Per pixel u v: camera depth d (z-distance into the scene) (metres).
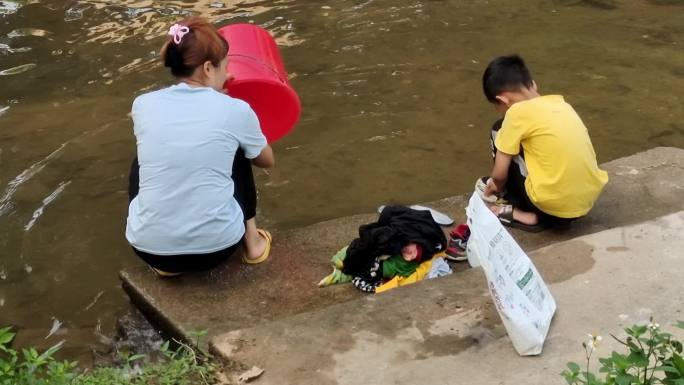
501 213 3.97
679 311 2.90
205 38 3.41
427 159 5.18
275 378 2.69
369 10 7.62
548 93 6.04
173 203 3.33
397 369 2.69
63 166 5.12
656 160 4.55
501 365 2.68
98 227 4.52
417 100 5.91
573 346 2.74
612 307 2.94
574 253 3.30
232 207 3.46
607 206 4.11
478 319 2.94
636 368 2.53
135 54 6.69
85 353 3.55
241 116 3.41
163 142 3.33
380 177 5.00
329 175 5.03
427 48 6.80
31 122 5.66
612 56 6.70
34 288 4.02
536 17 7.56
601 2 7.95
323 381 2.66
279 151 5.29
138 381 2.79
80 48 6.84
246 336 2.91
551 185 3.73
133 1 7.84
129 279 3.61
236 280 3.59
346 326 2.94
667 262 3.21
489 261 2.65
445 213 4.18
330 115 5.71
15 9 7.66
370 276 3.53
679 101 5.91
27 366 2.70
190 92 3.41
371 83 6.17
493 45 6.88
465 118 5.66
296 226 4.52
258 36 4.02
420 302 3.07
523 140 3.81
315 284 3.56
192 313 3.37
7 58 6.68
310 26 7.22
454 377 2.63
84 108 5.85
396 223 3.52
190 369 2.80
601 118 5.68
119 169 5.09
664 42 6.99
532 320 2.73
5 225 4.52
